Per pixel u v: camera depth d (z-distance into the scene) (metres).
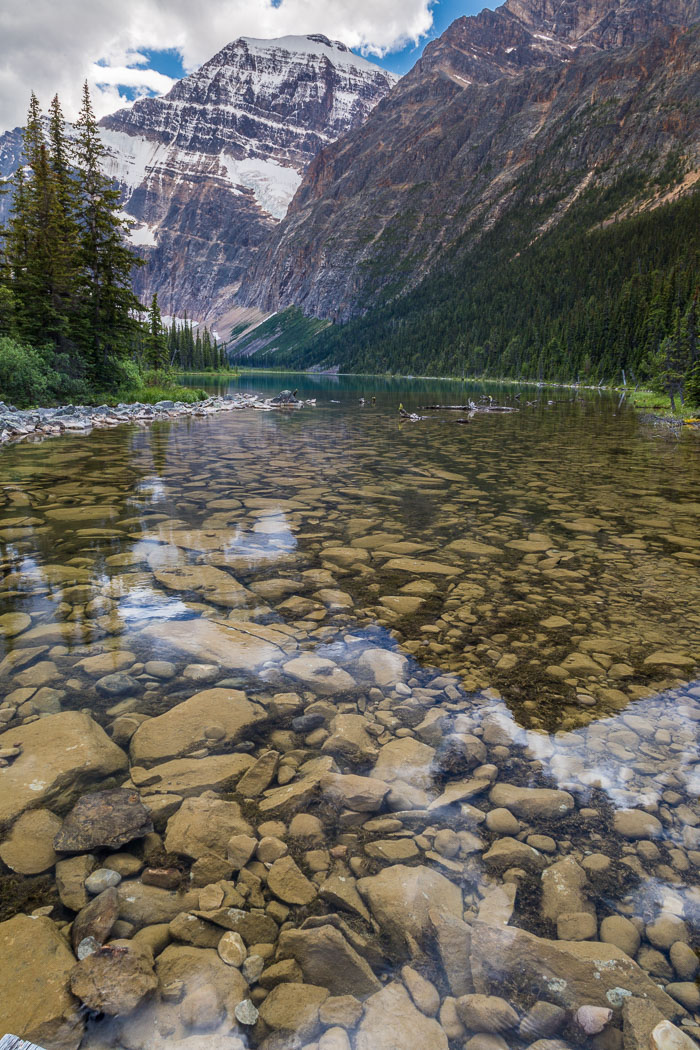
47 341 27.61
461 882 1.97
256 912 1.84
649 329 75.38
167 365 71.50
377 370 175.38
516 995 1.59
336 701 3.12
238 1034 1.46
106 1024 1.47
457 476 10.64
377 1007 1.55
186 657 3.56
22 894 1.88
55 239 27.88
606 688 3.27
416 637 3.93
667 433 20.48
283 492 8.94
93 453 13.59
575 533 6.69
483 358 127.31
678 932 1.78
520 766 2.59
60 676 3.29
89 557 5.55
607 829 2.21
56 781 2.39
